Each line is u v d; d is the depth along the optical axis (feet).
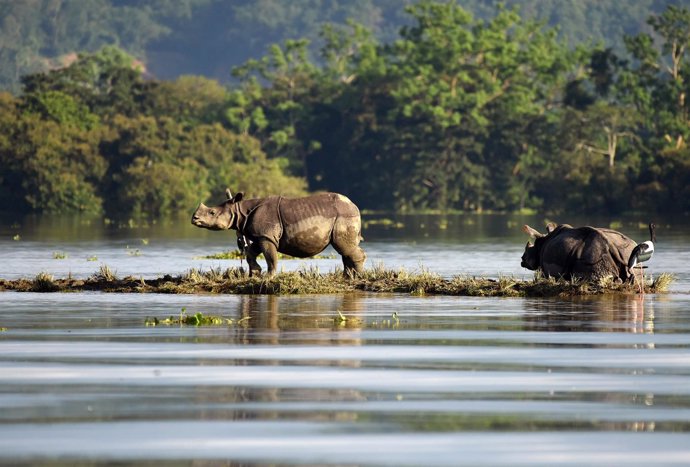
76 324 306.55
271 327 301.22
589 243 390.83
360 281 399.44
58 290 393.91
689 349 265.54
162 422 196.54
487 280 404.57
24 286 400.06
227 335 286.46
